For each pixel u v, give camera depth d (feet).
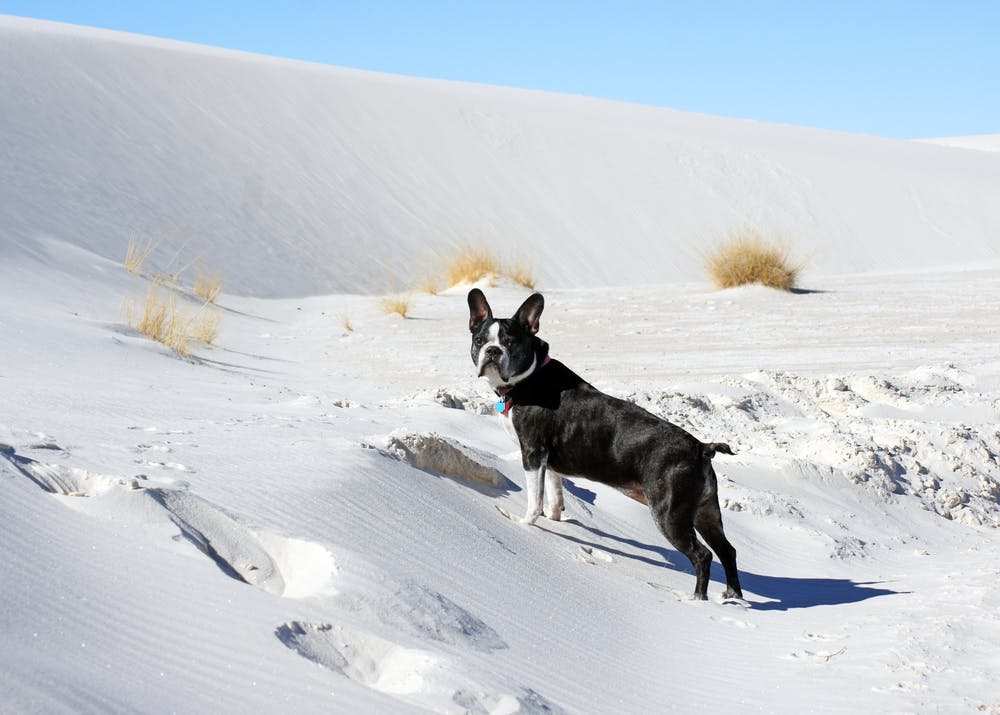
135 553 12.75
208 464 17.93
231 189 102.37
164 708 9.25
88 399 25.26
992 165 188.65
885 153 183.52
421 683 11.59
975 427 39.52
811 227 137.69
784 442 36.19
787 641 17.58
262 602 12.46
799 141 180.24
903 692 13.97
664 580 21.24
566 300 78.23
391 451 21.67
